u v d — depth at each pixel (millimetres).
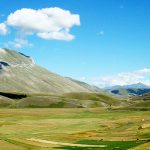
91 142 97375
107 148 83250
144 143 85875
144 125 132875
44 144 90062
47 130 138625
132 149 78125
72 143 95562
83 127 148375
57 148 84000
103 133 121438
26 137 113500
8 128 143875
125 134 114250
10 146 77812
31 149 78812
